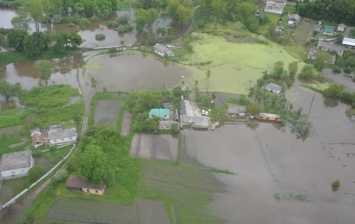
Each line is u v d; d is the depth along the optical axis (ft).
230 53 535.60
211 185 305.94
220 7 598.75
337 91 431.02
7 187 292.61
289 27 620.90
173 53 522.06
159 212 277.23
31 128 352.49
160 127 363.35
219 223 273.33
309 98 438.40
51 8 594.65
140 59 508.94
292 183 313.32
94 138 337.72
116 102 405.18
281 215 282.97
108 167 291.38
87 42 549.95
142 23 570.05
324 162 339.36
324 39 574.56
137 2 654.53
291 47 561.84
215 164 328.70
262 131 376.89
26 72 472.03
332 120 401.08
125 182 301.02
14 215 271.49
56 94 414.00
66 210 274.36
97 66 483.92
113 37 572.92
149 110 383.86
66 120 370.53
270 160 337.72
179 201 288.92
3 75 461.37
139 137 355.56
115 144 339.77
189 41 543.80
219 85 452.35
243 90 444.55
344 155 349.82
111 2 643.04
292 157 343.26
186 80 459.32
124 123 372.58
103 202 282.15
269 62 516.73
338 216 285.84
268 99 412.98
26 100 397.19
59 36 503.20
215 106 407.85
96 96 411.13
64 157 322.14
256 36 590.14
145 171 314.14
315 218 282.56
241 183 310.04
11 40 490.90
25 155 309.42
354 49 557.33
